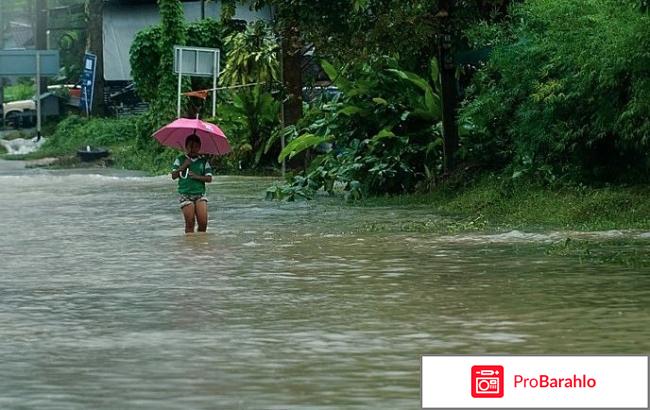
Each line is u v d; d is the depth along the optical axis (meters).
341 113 30.27
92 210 27.75
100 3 69.44
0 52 66.94
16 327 12.11
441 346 10.84
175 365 10.21
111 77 69.38
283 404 8.84
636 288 14.16
